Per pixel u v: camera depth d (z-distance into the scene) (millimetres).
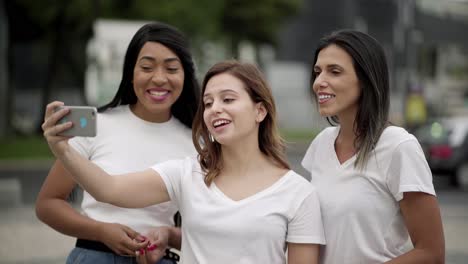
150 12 19781
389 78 2750
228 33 26953
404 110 20984
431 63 33281
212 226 2621
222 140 2703
